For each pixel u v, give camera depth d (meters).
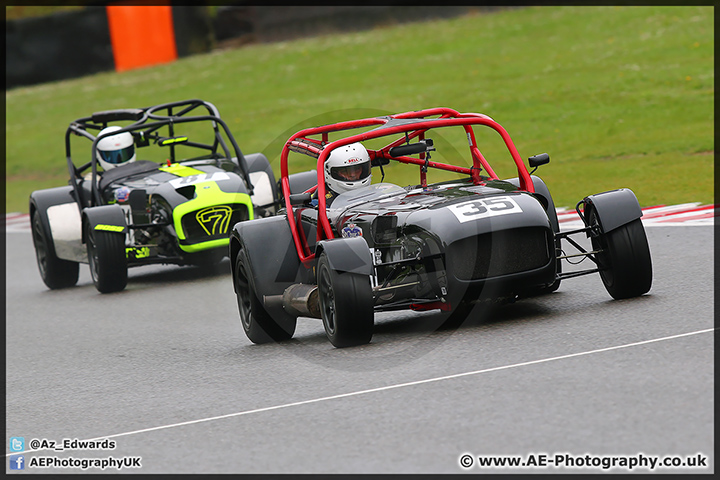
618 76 74.06
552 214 25.06
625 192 23.67
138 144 41.91
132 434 18.70
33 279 44.06
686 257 29.27
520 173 24.62
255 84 97.06
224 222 36.69
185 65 116.06
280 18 122.06
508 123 65.81
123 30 123.81
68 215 40.12
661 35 85.56
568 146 57.12
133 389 22.41
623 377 17.89
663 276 26.70
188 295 34.94
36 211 40.56
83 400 22.02
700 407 15.85
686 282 25.53
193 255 36.44
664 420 15.52
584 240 34.69
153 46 123.75
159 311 32.50
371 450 15.97
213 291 35.19
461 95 76.81
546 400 17.19
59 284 40.88
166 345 27.11
